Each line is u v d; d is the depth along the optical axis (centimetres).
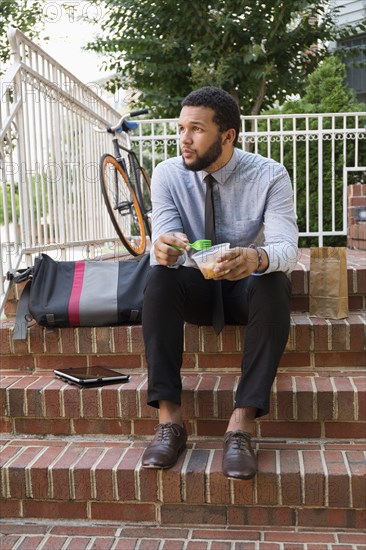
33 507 224
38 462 224
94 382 251
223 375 261
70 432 251
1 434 254
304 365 265
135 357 273
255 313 212
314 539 205
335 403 236
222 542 205
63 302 269
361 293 290
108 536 212
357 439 239
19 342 275
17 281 279
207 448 231
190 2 724
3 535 214
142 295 271
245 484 209
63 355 276
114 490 216
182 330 223
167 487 213
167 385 217
